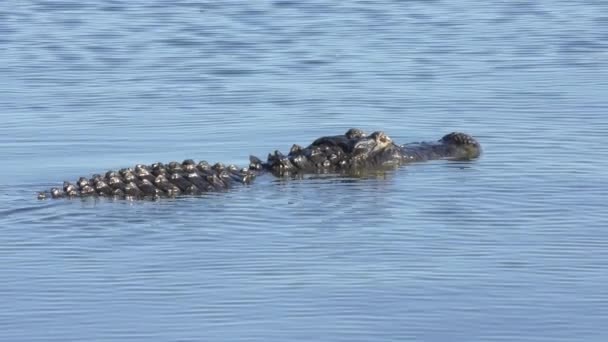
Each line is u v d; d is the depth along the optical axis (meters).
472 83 72.62
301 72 76.62
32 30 91.25
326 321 37.72
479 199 49.78
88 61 80.81
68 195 49.59
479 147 57.81
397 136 61.41
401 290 40.09
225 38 87.94
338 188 51.94
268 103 68.44
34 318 38.00
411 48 83.56
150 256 43.09
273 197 50.41
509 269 41.88
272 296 39.59
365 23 92.94
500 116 64.56
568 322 37.69
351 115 65.38
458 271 41.69
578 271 41.72
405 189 51.56
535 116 64.31
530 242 44.44
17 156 57.31
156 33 90.12
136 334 36.84
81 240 44.66
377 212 48.16
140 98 69.88
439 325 37.47
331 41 86.31
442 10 97.88
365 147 55.66
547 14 95.88
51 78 75.62
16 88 72.62
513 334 36.88
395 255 43.22
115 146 59.31
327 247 44.06
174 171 51.53
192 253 43.41
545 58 79.88
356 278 41.06
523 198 49.72
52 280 40.88
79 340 36.50
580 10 97.44
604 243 44.31
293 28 91.31
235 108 67.25
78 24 93.69
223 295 39.66
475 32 89.06
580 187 51.09
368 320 37.81
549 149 57.66
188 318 37.94
